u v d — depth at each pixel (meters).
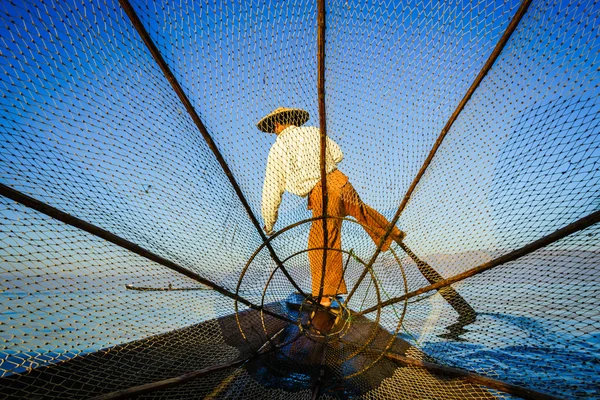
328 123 2.88
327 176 3.16
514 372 2.04
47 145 1.98
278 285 3.33
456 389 1.98
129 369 1.94
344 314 3.04
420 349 2.58
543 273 2.24
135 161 2.40
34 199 1.87
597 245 2.01
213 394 1.90
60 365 1.71
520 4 2.13
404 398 1.95
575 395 1.72
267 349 2.58
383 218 3.22
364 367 2.35
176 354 2.23
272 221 3.34
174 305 2.58
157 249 2.59
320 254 3.15
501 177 2.53
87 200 2.21
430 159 2.91
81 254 2.04
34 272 1.72
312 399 1.96
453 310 2.94
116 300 2.14
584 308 2.04
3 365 1.55
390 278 3.34
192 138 2.67
